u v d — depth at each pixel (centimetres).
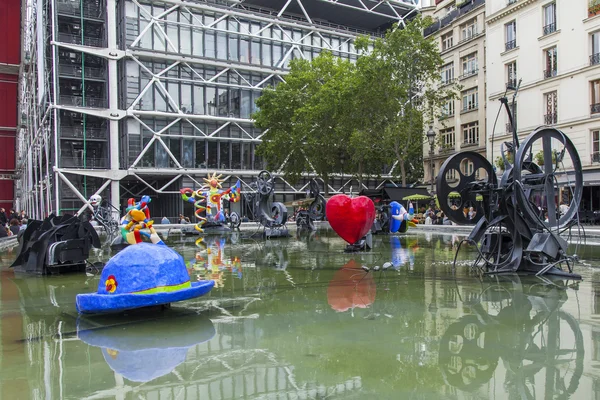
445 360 417
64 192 4097
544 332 500
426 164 4881
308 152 3938
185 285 606
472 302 652
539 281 809
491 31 3684
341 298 694
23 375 396
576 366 398
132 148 4316
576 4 3008
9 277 970
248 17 4869
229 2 4922
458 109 4522
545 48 3244
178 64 4541
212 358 432
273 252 1392
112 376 391
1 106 6234
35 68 4859
